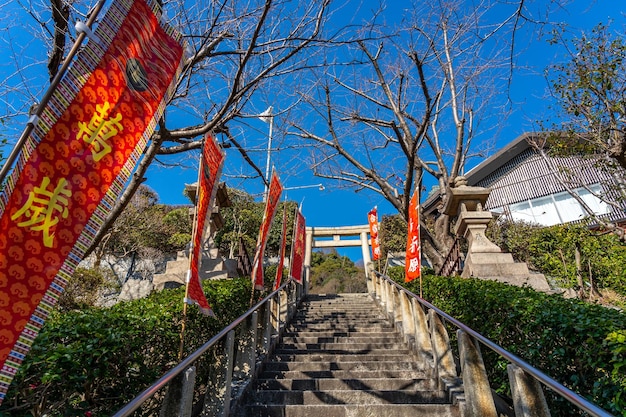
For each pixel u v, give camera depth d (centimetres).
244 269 1109
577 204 1608
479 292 515
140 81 264
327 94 1077
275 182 729
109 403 311
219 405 326
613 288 972
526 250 1234
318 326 870
